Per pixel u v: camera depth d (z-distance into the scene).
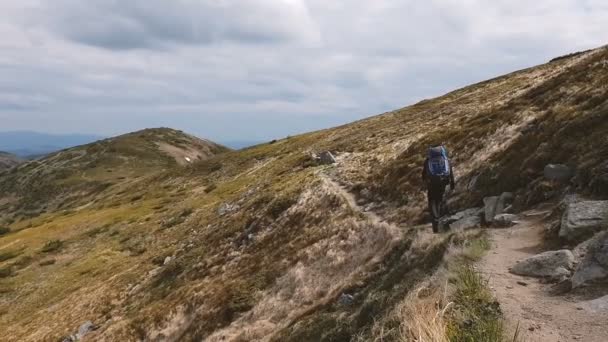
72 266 61.56
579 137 17.80
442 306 6.72
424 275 10.91
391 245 22.83
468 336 5.86
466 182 25.05
